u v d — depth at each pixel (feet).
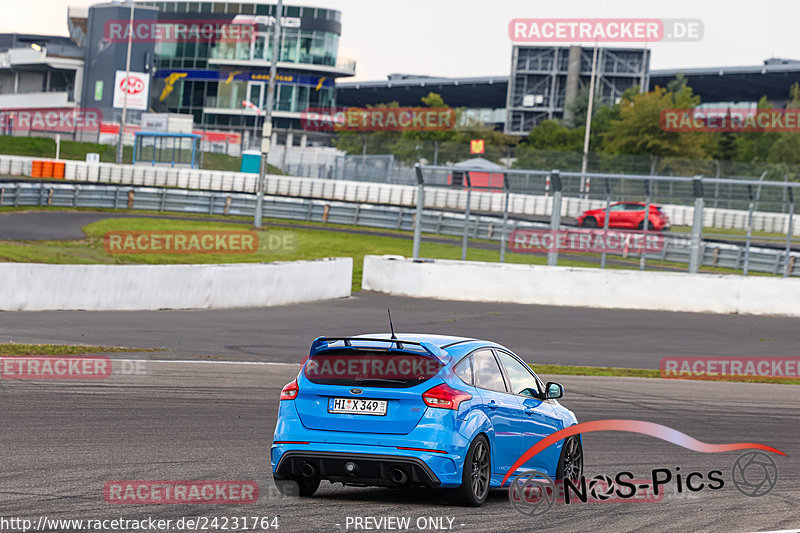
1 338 213.46
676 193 392.68
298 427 94.94
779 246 463.42
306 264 354.13
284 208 585.63
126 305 294.05
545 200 629.51
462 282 381.81
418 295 386.32
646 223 381.81
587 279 370.73
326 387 94.43
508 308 355.97
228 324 279.49
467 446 93.40
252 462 115.65
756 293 360.48
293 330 276.21
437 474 91.09
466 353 99.60
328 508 92.84
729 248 432.25
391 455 91.25
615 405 184.85
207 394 166.50
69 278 279.90
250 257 452.35
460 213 592.60
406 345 94.63
